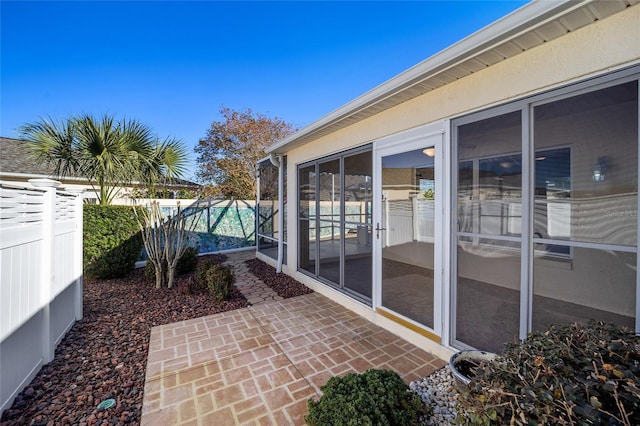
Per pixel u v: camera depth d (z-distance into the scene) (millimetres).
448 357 2875
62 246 3346
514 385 1396
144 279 6031
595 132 2027
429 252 3152
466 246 2789
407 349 3146
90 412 2205
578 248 2146
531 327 2342
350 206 4477
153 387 2498
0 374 2127
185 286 5074
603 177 2016
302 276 5793
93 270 5816
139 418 2150
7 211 2197
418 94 3160
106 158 6059
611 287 2023
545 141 2254
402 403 1924
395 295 3553
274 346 3215
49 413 2184
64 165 6812
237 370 2754
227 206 9938
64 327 3416
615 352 1378
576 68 2033
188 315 4121
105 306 4457
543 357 1399
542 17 1889
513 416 1214
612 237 1999
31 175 8508
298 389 2475
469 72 2656
